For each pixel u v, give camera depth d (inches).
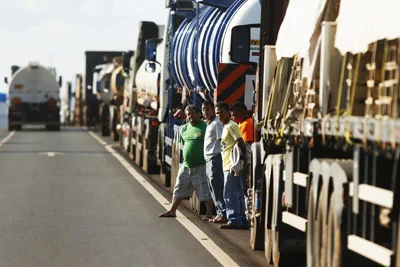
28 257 1226.6
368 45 839.7
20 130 5989.2
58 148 3887.8
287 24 1149.7
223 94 1668.3
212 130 1583.4
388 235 808.3
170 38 2226.9
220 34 1721.2
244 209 1528.1
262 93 1291.8
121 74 4188.0
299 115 1048.2
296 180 1050.1
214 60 1745.8
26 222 1579.7
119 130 4037.9
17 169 2770.7
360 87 860.6
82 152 3614.7
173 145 2075.5
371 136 787.4
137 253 1262.3
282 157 1141.7
